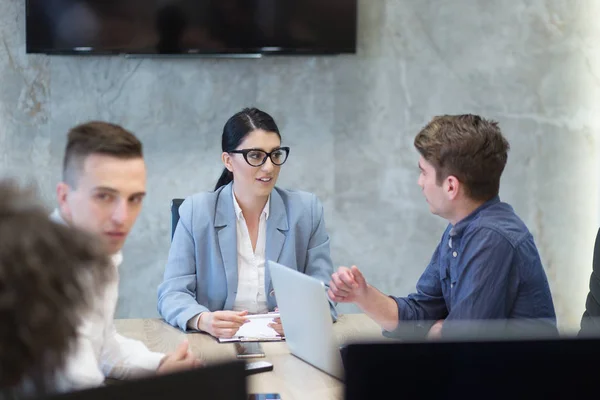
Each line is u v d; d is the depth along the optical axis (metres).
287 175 4.09
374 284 4.18
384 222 4.15
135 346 2.06
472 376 0.86
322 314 2.06
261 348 2.33
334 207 4.12
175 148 4.04
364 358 0.85
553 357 0.87
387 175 4.12
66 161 1.74
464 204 2.14
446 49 4.09
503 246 2.08
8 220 0.69
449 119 2.16
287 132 4.07
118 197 1.72
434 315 2.47
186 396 0.79
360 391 0.85
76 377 1.62
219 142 4.04
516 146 4.18
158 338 2.45
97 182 1.70
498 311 2.07
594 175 4.21
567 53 4.15
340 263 4.15
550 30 4.13
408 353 0.85
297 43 3.90
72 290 0.69
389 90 4.09
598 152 4.20
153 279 4.09
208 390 0.81
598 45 4.16
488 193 2.14
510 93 4.14
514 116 4.16
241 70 4.02
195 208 2.73
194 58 4.00
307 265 2.82
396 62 4.08
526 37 4.12
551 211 4.22
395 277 4.18
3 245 0.67
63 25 3.82
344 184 4.11
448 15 4.08
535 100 4.16
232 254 2.71
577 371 0.87
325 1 3.89
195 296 2.72
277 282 2.26
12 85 3.97
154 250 4.07
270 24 3.88
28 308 0.66
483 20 4.10
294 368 2.17
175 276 2.70
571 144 4.20
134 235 4.07
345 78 4.07
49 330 0.68
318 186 4.10
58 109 3.99
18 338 0.67
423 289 2.49
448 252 2.26
